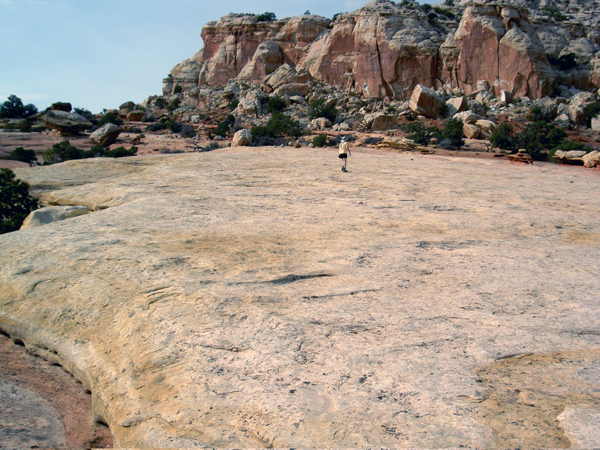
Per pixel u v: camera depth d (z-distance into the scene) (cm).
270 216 1049
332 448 322
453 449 310
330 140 4897
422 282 633
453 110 7706
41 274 682
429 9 11175
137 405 430
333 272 667
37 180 1623
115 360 508
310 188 1480
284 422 357
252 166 1997
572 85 9025
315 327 497
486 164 2811
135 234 841
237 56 12400
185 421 380
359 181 1669
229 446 343
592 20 10762
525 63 8281
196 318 529
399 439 325
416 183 1666
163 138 6812
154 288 608
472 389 381
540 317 520
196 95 11662
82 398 518
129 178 1630
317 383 404
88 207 1330
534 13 10281
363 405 368
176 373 446
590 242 873
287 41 11644
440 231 942
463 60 8750
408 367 419
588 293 595
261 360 444
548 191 1590
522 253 781
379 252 772
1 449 409
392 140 4369
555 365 417
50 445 432
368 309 541
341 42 10156
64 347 565
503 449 306
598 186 1808
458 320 514
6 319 629
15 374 555
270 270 665
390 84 9269
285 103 9044
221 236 852
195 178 1619
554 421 330
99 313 591
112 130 6028
